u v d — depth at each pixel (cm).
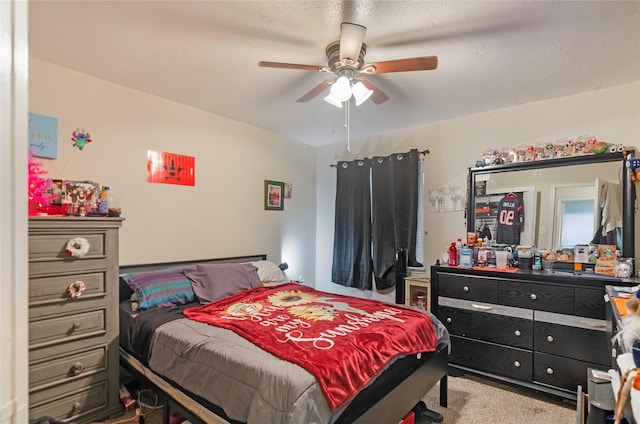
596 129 257
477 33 181
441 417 204
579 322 221
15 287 46
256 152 363
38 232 174
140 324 205
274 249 385
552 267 262
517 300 246
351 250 391
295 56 211
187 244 299
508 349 249
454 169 328
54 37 188
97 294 195
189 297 248
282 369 134
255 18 170
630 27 174
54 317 178
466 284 270
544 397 235
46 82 219
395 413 167
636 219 239
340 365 140
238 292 270
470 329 267
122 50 204
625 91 246
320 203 443
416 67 180
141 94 268
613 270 234
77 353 186
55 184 198
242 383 138
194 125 305
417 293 335
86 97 237
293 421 117
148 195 272
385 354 163
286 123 351
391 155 362
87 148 238
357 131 379
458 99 278
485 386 253
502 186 296
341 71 189
